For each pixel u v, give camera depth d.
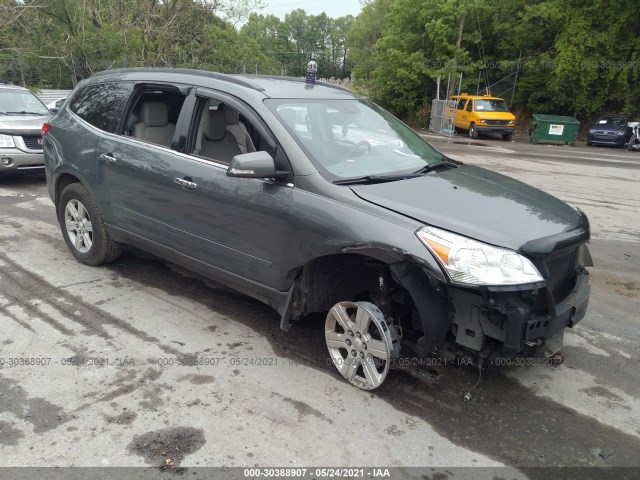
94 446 2.72
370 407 3.12
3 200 7.87
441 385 3.38
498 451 2.79
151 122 4.56
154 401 3.11
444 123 29.31
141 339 3.82
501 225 3.00
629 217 8.22
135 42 21.09
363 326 3.22
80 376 3.34
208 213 3.85
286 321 3.56
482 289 2.74
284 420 2.98
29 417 2.93
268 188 3.48
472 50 32.84
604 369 3.66
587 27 25.81
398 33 33.41
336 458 2.70
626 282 5.36
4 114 9.41
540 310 2.91
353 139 3.92
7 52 19.44
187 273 5.10
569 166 14.37
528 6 28.14
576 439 2.91
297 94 4.01
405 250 2.88
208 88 4.02
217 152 4.23
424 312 2.90
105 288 4.70
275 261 3.52
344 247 3.10
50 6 19.00
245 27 41.66
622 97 26.58
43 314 4.16
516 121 31.84
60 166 5.09
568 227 3.16
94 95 5.02
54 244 5.84
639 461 2.76
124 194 4.50
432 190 3.38
